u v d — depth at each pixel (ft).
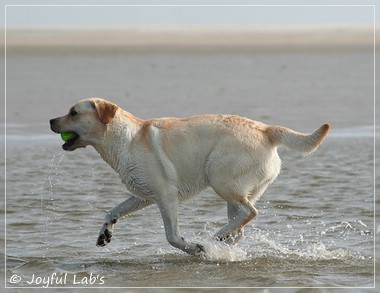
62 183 52.21
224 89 105.91
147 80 120.06
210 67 144.15
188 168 36.55
